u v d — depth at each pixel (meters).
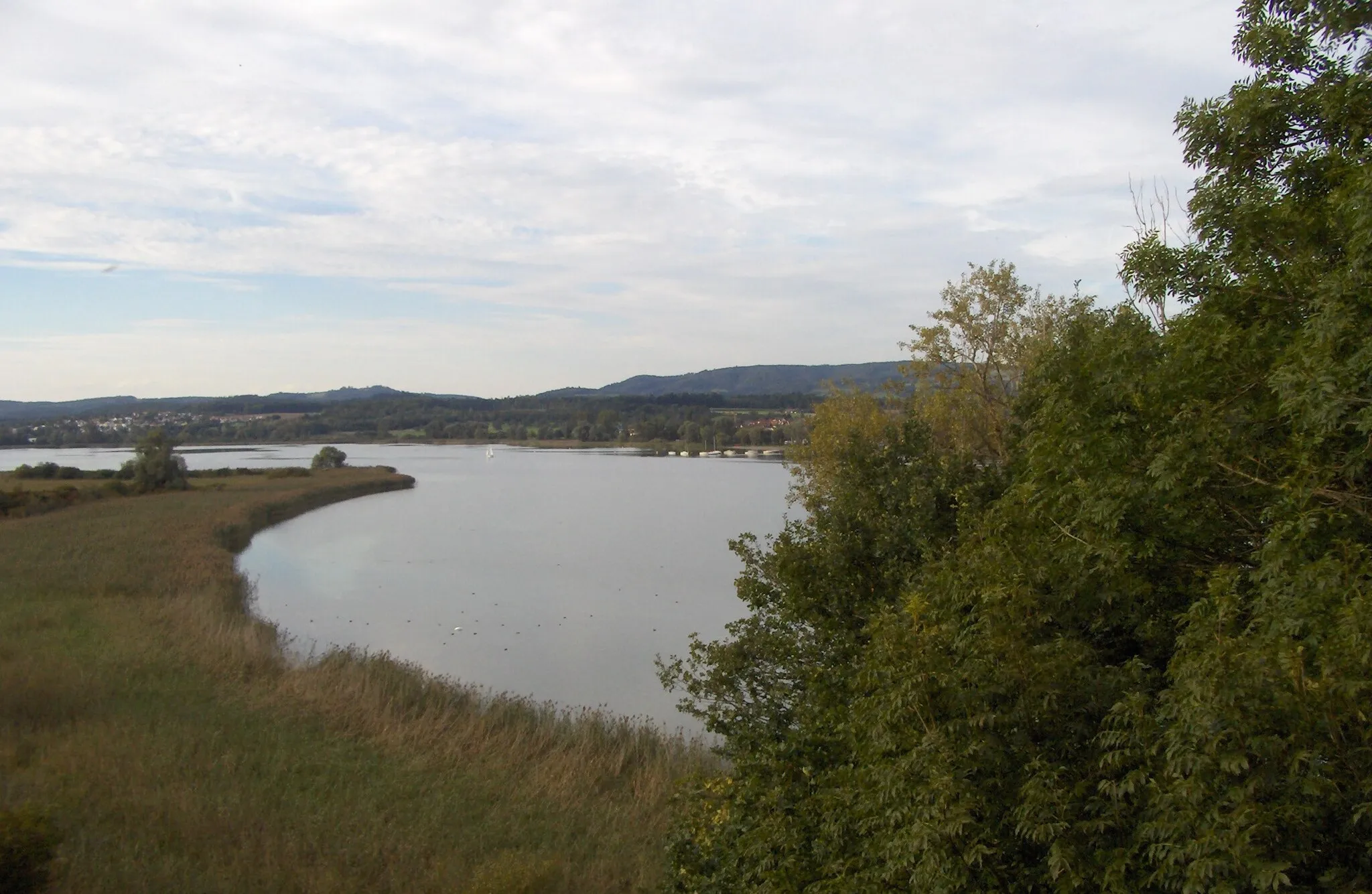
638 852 12.42
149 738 15.30
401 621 30.77
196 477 91.44
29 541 42.75
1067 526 7.32
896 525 10.67
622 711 20.75
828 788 7.64
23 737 14.85
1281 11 7.17
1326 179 6.65
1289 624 4.80
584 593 36.09
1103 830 5.03
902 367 25.56
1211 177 7.51
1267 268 6.89
